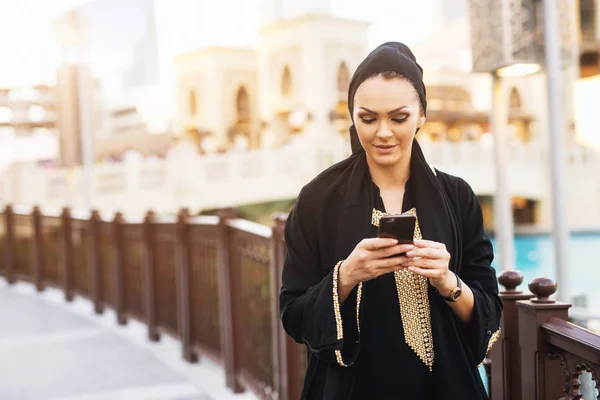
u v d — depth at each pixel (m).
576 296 5.37
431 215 1.53
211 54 36.88
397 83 1.45
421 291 1.53
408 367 1.52
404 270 1.53
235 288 4.45
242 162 20.02
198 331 5.22
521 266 17.25
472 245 1.61
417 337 1.53
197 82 37.88
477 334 1.51
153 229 6.11
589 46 16.67
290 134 36.53
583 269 15.79
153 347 5.94
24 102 24.34
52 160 24.55
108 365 5.33
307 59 34.25
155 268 6.11
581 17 16.80
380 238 1.39
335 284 1.46
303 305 1.51
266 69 36.88
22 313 7.68
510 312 2.20
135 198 17.83
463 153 23.50
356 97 1.49
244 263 4.24
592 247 19.64
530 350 2.02
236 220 4.51
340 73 35.00
